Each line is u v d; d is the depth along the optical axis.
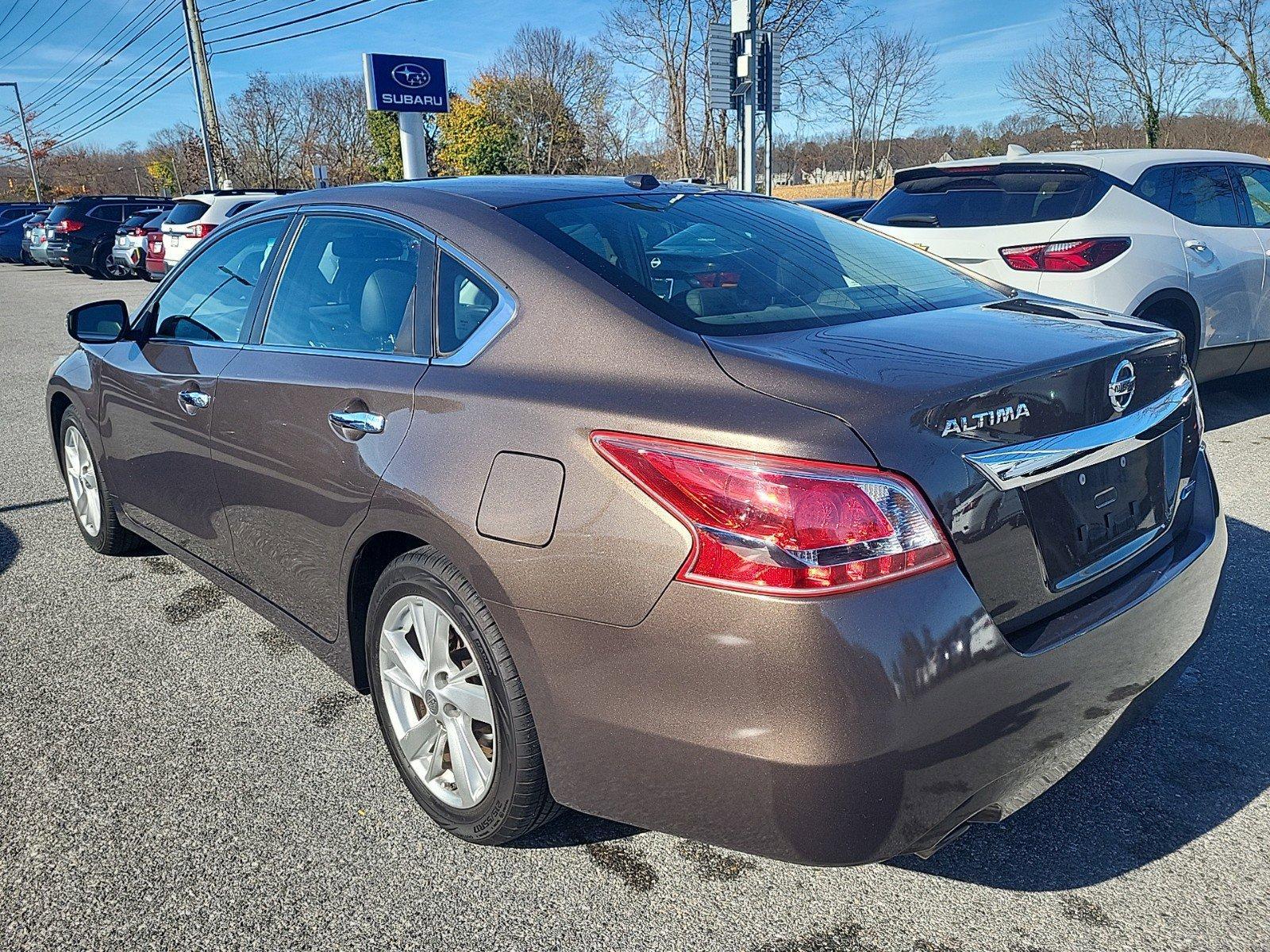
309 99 54.22
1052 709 1.92
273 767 2.74
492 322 2.31
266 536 2.93
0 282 22.81
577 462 1.95
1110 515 2.12
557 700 1.99
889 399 1.77
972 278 2.85
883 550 1.71
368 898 2.22
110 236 21.94
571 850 2.39
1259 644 3.23
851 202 10.72
